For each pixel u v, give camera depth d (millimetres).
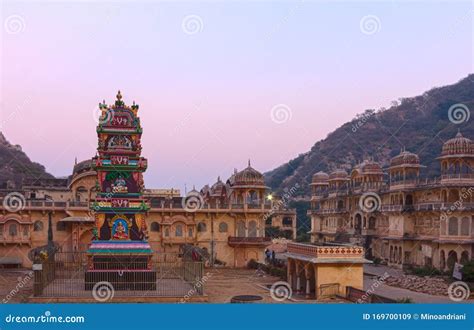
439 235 56500
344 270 37094
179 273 50125
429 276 50594
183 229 64562
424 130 116312
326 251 36938
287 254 43750
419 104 126562
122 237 40531
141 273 39312
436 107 118938
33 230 62156
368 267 64750
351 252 37219
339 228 84688
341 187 87312
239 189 66812
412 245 62969
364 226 75250
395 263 65062
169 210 64375
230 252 65375
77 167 69875
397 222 65250
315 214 94562
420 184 62656
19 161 105250
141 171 42031
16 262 60781
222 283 48000
